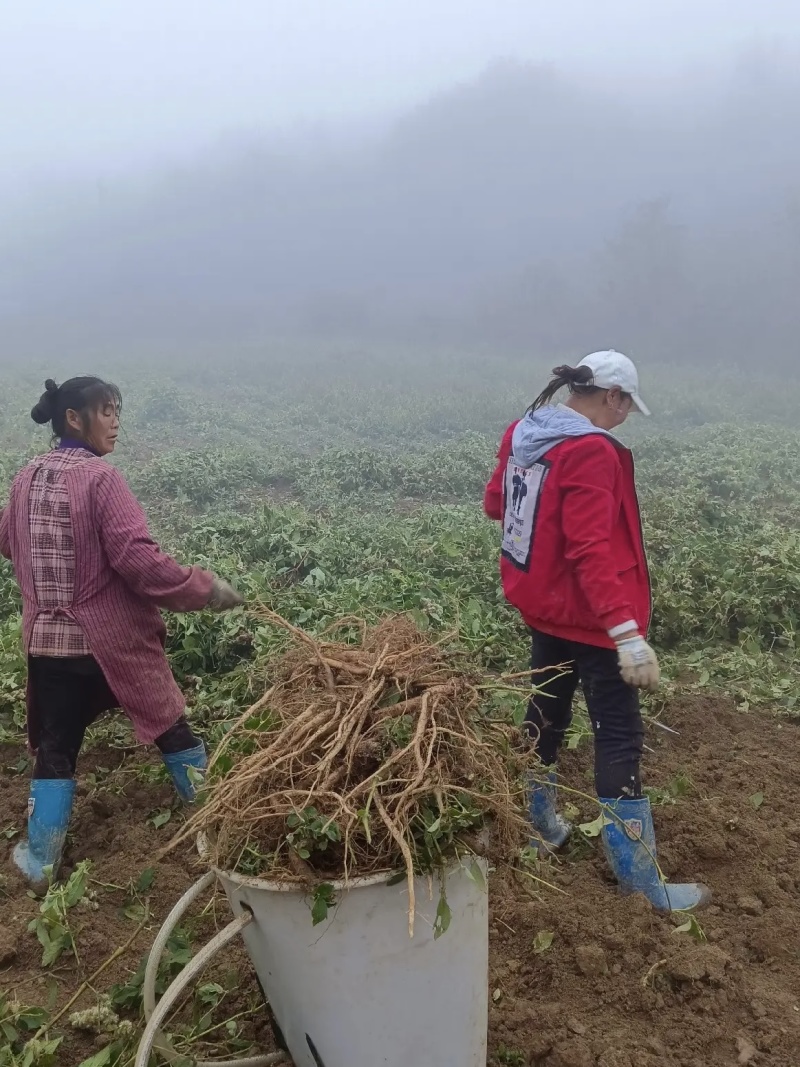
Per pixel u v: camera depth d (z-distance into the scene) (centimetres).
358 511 1020
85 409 331
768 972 296
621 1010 278
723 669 526
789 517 926
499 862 230
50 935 298
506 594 329
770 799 391
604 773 311
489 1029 266
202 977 282
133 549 312
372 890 200
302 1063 225
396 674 229
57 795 333
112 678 326
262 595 518
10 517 329
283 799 208
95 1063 239
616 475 296
